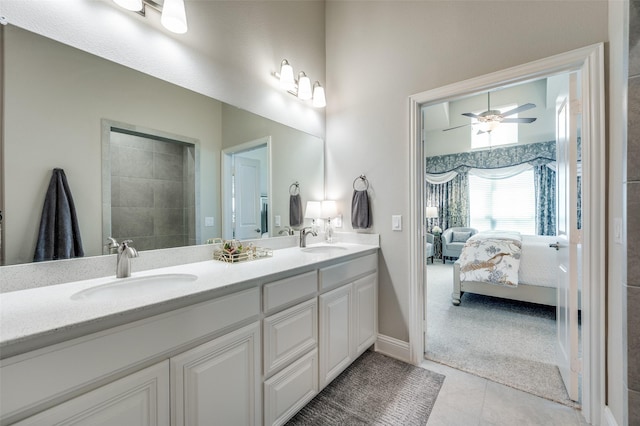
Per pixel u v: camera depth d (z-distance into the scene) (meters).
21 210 1.08
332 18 2.60
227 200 1.83
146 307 0.89
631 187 1.16
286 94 2.25
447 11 1.96
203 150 1.70
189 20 1.62
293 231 2.30
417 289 2.09
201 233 1.68
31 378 0.70
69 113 1.20
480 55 1.83
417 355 2.08
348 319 1.90
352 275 1.96
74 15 1.21
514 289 3.17
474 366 2.04
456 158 6.52
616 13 1.33
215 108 1.76
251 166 1.98
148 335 0.91
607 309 1.42
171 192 1.55
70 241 1.19
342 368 1.83
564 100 1.79
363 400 1.67
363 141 2.38
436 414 1.56
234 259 1.61
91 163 1.26
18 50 1.08
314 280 1.62
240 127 1.91
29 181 1.10
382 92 2.27
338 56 2.55
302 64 2.39
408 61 2.12
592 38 1.48
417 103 2.09
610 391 1.39
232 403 1.18
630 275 1.16
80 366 0.78
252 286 1.27
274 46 2.14
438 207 6.77
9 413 0.67
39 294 1.01
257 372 1.29
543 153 5.58
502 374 1.93
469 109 6.27
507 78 1.73
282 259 1.71
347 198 2.48
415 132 2.09
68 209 1.19
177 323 0.99
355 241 2.40
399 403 1.65
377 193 2.30
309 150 2.46
